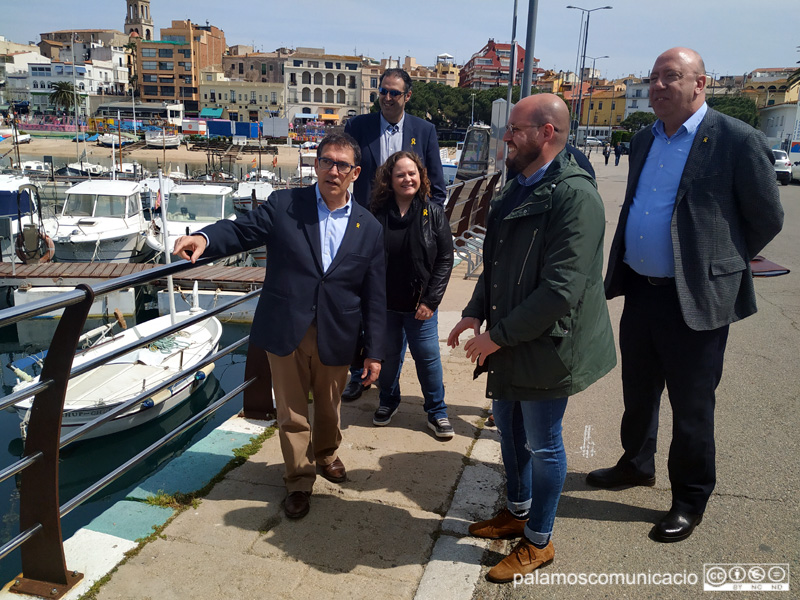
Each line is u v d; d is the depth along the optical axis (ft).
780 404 14.35
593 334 8.09
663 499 10.44
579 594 8.13
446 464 11.65
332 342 9.66
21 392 7.22
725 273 8.85
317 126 332.80
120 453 28.55
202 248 8.75
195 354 32.45
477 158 50.01
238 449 12.02
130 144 238.27
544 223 7.83
